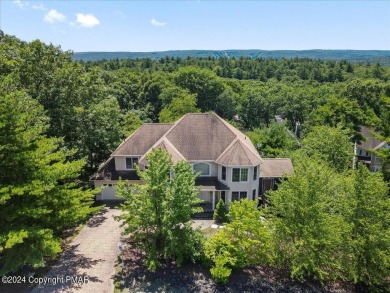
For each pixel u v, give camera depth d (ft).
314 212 68.44
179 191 68.39
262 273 75.20
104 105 119.55
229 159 101.91
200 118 114.42
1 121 56.75
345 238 69.92
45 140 67.41
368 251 69.31
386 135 101.91
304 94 297.94
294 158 125.59
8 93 70.54
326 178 77.25
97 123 114.52
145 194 68.28
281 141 151.23
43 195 63.05
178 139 108.68
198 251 73.31
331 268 72.84
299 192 70.18
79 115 110.11
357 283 74.79
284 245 73.26
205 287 67.77
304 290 70.59
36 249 57.36
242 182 103.91
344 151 124.57
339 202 74.13
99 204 109.50
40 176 60.90
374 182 71.87
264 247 71.36
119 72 327.88
